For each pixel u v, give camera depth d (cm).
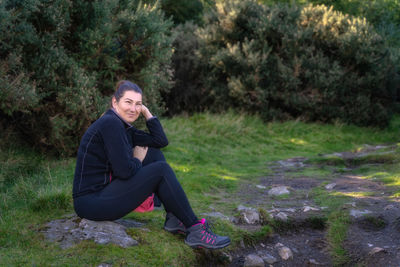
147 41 594
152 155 300
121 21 573
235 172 604
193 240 267
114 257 238
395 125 1123
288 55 1054
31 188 376
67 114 520
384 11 1462
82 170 258
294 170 632
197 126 905
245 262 279
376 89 1080
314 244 317
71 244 250
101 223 271
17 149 511
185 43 1165
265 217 345
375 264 272
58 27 497
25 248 245
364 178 524
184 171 548
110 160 250
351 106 1066
